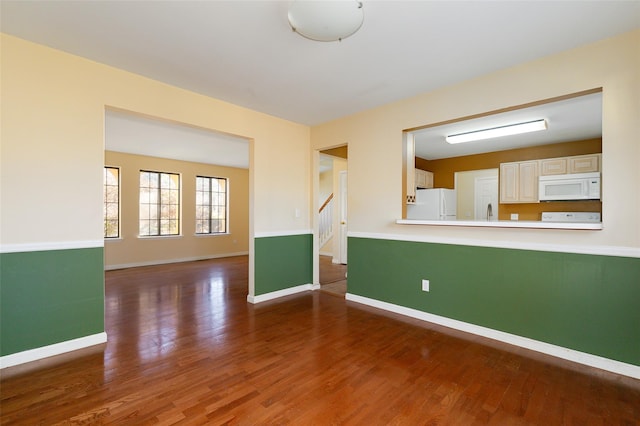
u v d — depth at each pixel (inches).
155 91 118.7
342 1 68.0
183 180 281.9
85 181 103.7
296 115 160.6
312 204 181.2
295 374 87.3
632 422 67.7
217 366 91.4
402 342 109.0
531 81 102.9
